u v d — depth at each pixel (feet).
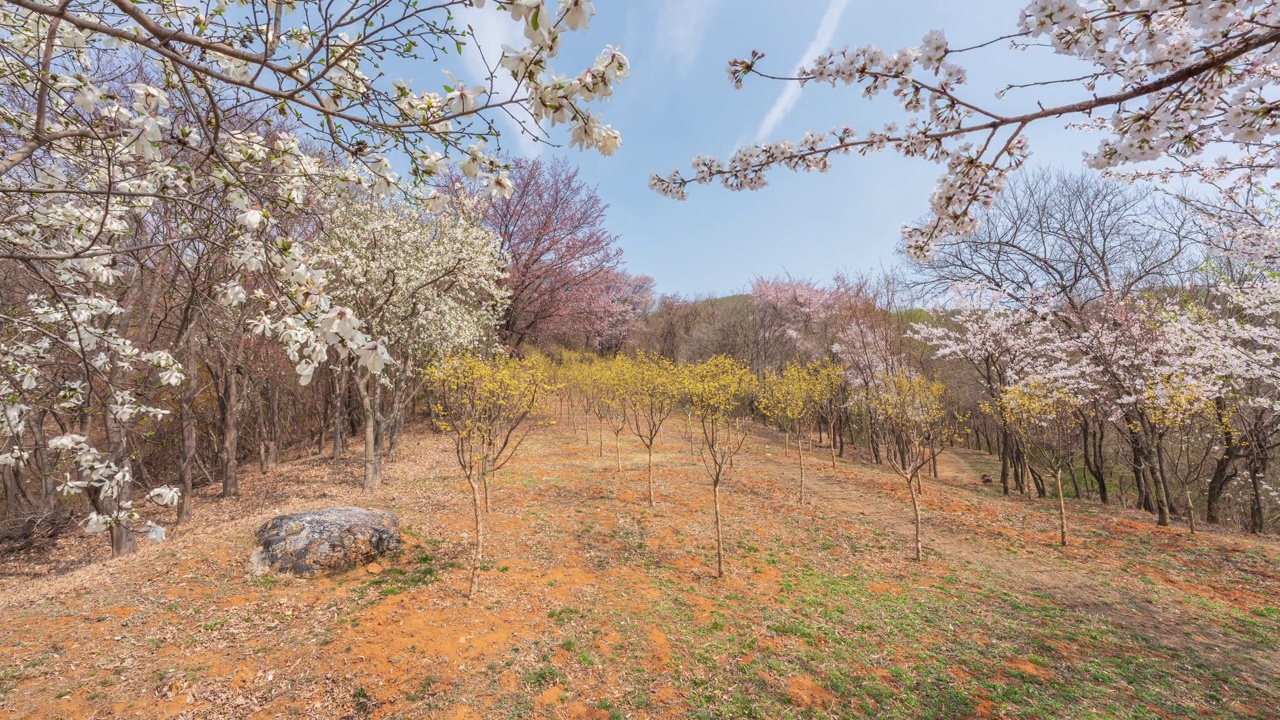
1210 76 7.13
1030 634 20.07
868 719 15.03
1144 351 35.94
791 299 85.35
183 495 30.68
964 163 8.52
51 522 30.63
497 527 29.43
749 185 11.89
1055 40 7.30
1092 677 17.30
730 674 16.83
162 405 36.73
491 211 67.36
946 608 22.17
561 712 14.70
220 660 16.08
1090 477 61.57
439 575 22.68
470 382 24.59
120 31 5.04
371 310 36.78
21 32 8.48
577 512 32.78
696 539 29.09
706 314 113.19
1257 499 37.11
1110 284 39.37
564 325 77.66
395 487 37.81
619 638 18.43
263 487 39.68
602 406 61.72
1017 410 35.63
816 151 10.69
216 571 22.48
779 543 29.32
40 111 7.55
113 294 25.50
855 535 31.35
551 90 5.85
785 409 49.55
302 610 19.25
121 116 8.22
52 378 15.33
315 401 56.03
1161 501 35.22
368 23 6.51
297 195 9.26
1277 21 6.30
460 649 17.04
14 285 17.46
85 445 12.30
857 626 20.30
